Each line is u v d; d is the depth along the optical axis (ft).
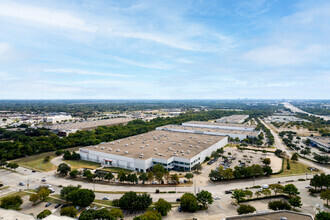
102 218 268.21
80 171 462.60
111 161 540.11
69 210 288.10
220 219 296.92
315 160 593.01
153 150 573.33
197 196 332.80
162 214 297.53
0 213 286.87
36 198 330.95
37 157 615.16
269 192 353.10
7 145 654.12
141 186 410.72
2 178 452.35
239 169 467.93
